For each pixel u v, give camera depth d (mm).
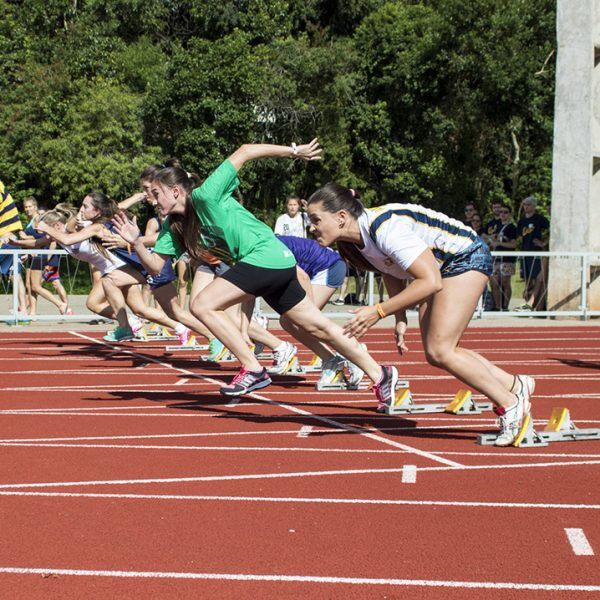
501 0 41656
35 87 40688
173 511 6016
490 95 42438
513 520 5805
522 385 7980
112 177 39406
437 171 44219
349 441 8250
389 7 45062
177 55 41094
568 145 21219
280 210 43906
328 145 43625
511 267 21047
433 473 7043
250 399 10602
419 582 4715
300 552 5195
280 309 9062
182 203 8742
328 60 43656
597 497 6344
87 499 6305
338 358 11258
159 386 11672
